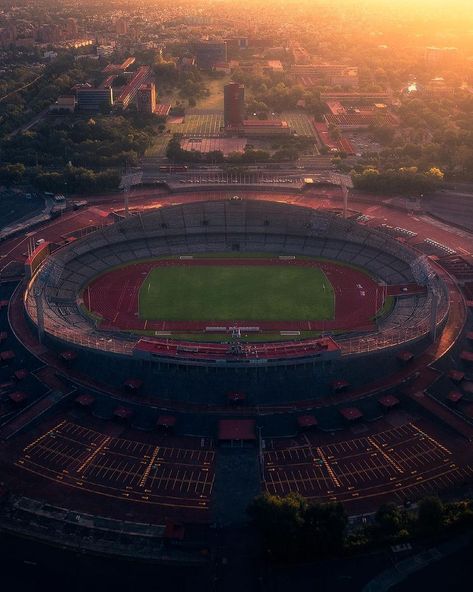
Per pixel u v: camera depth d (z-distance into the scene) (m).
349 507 182.50
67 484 190.62
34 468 196.38
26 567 165.62
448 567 164.75
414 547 169.88
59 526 176.88
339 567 165.12
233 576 162.75
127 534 174.25
